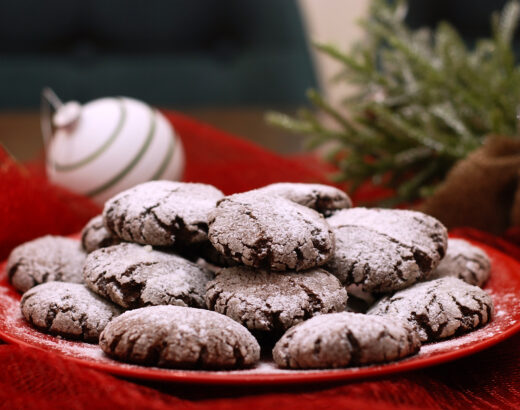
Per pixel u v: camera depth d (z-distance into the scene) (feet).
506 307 1.56
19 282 1.62
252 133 3.57
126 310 1.48
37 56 3.84
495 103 2.08
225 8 4.14
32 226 1.90
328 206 1.61
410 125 2.15
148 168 2.05
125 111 2.08
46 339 1.45
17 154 2.98
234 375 1.30
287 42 4.17
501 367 1.48
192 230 1.51
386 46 2.55
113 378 1.30
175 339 1.33
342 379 1.30
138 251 1.52
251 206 1.47
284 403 1.24
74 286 1.52
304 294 1.43
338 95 3.83
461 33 3.63
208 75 4.14
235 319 1.42
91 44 3.90
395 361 1.35
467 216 2.02
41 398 1.26
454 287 1.51
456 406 1.37
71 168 2.03
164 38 4.05
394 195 2.25
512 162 1.97
